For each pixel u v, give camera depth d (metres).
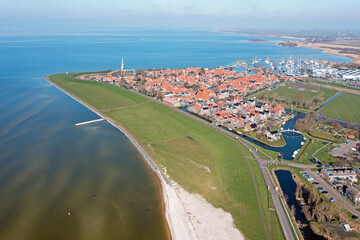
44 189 126.06
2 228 102.94
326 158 160.62
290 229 104.94
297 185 134.00
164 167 147.12
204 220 109.62
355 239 100.44
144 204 118.25
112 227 105.38
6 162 147.50
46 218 108.69
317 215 111.19
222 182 133.88
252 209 115.31
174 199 121.31
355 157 160.00
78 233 101.88
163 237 101.44
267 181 136.12
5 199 118.38
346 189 125.62
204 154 162.12
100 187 129.12
